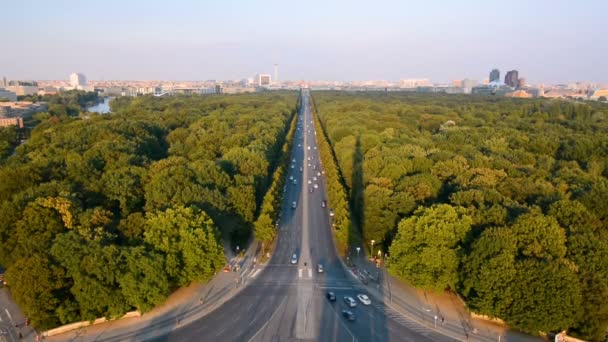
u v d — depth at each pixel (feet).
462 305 572.51
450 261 558.97
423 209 634.84
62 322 496.64
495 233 542.57
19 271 490.08
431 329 518.78
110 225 609.01
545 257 519.60
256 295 588.50
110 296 498.69
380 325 525.34
